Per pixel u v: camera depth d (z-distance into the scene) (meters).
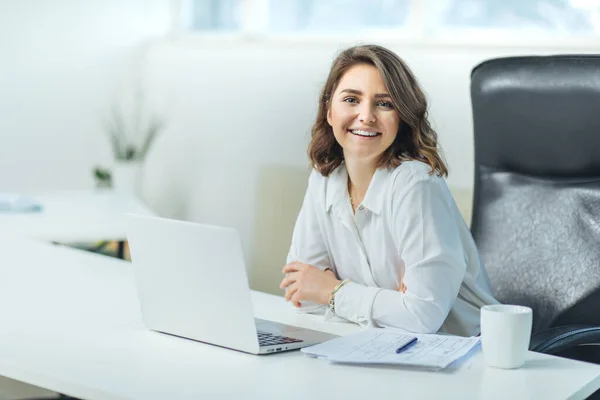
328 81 2.17
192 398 1.46
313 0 4.72
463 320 2.16
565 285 2.27
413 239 2.01
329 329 1.98
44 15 5.27
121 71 5.52
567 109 2.30
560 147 2.34
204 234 1.71
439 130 3.85
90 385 1.52
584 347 2.17
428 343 1.78
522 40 3.67
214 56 5.06
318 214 2.26
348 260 2.23
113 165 5.39
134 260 1.87
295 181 4.59
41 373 1.60
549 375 1.60
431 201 2.02
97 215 3.71
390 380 1.56
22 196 4.10
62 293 2.26
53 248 2.91
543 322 2.28
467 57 3.78
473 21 3.95
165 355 1.72
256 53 4.82
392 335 1.83
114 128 5.53
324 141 2.23
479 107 2.47
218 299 1.74
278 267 4.71
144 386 1.52
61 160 5.43
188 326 1.82
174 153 5.39
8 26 5.19
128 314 2.05
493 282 2.37
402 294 1.98
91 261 2.70
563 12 3.61
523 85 2.37
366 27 4.44
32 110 5.32
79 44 5.39
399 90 2.06
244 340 1.72
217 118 5.05
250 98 4.85
